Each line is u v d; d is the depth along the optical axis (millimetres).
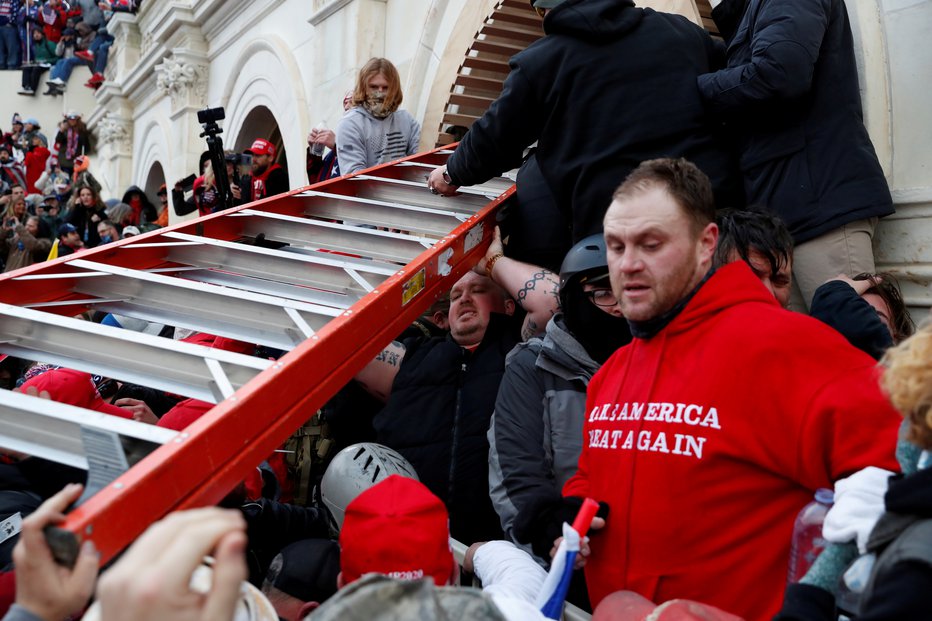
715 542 1750
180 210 7965
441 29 5594
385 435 2945
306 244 3064
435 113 5336
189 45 10383
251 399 1763
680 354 1884
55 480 2424
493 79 5035
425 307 2658
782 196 2844
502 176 3846
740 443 1719
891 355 1273
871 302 2600
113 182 14609
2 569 2080
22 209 11625
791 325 1742
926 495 1201
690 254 1892
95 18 17938
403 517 1982
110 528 1368
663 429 1819
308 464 3305
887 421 1552
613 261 1938
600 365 2467
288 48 8000
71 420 1673
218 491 1662
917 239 2961
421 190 3527
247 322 2324
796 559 1586
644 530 1813
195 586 1233
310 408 2008
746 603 1712
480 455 2820
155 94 12344
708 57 3029
